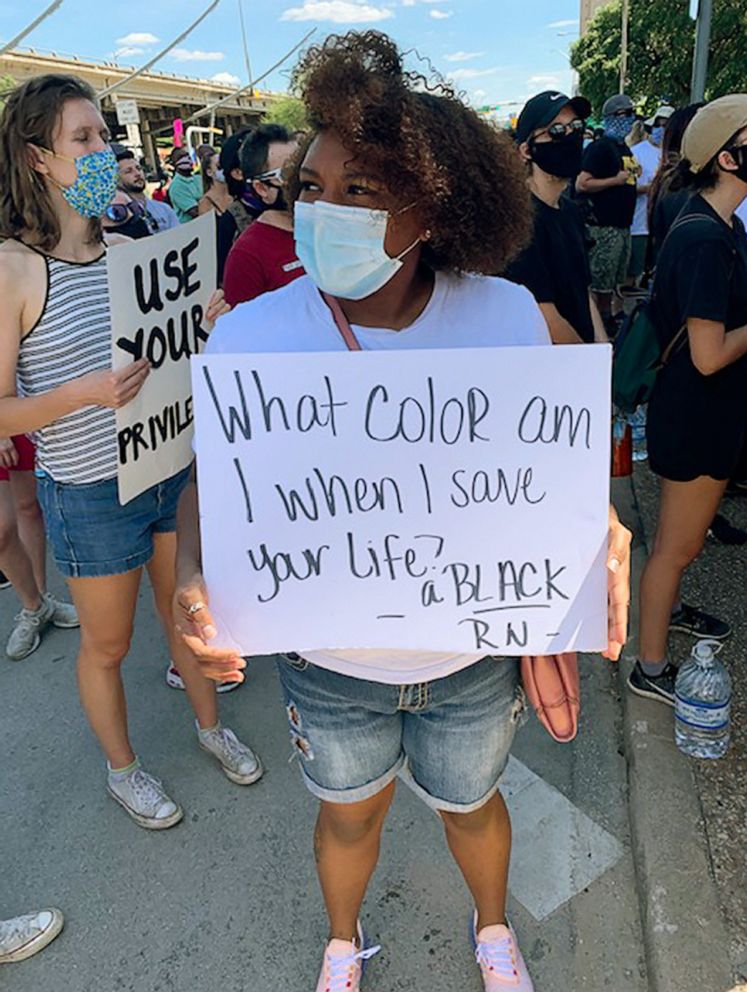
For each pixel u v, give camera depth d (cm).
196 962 193
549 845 216
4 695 301
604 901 199
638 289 801
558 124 262
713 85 1961
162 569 224
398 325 128
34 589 329
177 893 211
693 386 222
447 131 117
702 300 208
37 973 192
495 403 120
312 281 129
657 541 245
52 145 176
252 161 273
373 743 147
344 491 123
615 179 648
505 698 148
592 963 184
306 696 145
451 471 122
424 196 117
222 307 214
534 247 266
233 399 119
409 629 129
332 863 164
